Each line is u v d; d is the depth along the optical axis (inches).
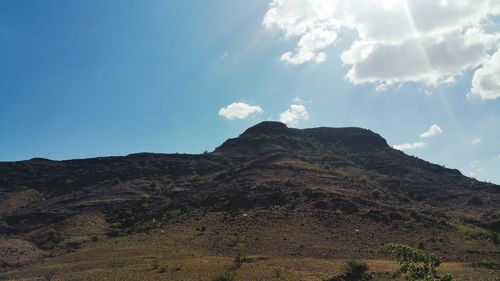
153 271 2397.9
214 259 2696.9
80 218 4530.0
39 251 3604.8
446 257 2785.4
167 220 4156.0
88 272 2476.6
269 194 4256.9
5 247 3518.7
